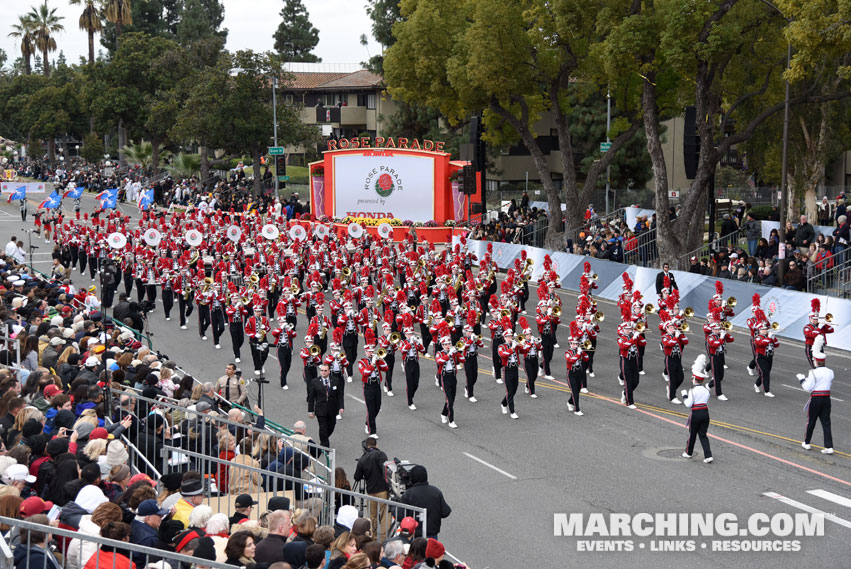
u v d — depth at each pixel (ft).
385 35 236.63
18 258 143.43
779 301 103.19
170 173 273.75
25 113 362.53
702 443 63.16
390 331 84.33
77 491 37.35
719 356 78.74
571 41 143.64
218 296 101.76
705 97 127.24
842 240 114.32
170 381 61.72
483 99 158.40
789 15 104.68
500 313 87.25
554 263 139.33
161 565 31.24
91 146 337.72
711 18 119.75
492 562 48.08
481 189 161.89
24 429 43.91
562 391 83.92
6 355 59.52
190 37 371.35
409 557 36.81
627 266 124.36
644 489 58.18
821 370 64.13
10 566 28.58
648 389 83.61
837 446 66.08
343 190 184.24
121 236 119.96
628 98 151.43
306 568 34.53
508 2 145.79
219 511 44.11
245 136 221.25
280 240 139.23
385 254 133.49
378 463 52.47
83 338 67.62
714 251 128.36
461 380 88.99
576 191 156.04
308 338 77.51
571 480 60.29
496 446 68.18
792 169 153.07
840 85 140.15
